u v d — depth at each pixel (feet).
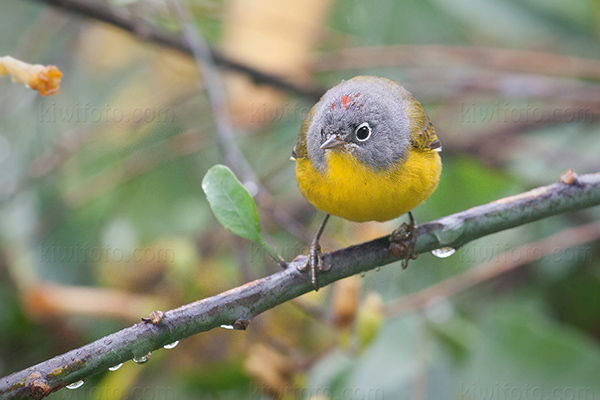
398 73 42.32
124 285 32.07
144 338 16.02
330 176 22.74
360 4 41.37
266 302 17.39
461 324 30.73
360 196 22.80
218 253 34.09
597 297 34.53
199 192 38.19
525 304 33.81
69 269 35.01
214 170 17.72
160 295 31.76
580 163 38.70
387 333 29.76
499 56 41.04
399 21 42.80
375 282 33.96
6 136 36.50
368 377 28.32
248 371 27.32
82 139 36.76
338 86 25.53
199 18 39.29
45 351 31.73
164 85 40.60
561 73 40.91
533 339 28.14
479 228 19.66
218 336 30.68
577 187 19.76
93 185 37.09
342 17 42.34
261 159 39.32
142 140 39.96
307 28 38.60
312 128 23.70
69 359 15.46
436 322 30.60
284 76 38.78
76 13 33.60
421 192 23.53
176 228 37.24
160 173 38.65
